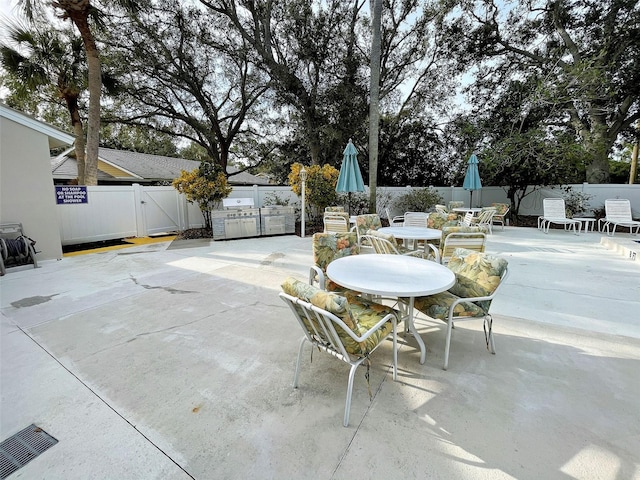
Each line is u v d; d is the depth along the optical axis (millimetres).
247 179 20906
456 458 1489
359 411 1815
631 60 8883
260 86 12844
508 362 2293
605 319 2975
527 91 9695
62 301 3598
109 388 2033
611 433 1619
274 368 2260
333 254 3070
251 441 1603
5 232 5066
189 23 11055
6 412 1809
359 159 14172
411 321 2346
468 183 9422
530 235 7719
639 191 9000
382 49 12102
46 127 5508
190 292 3885
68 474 1419
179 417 1773
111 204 7723
